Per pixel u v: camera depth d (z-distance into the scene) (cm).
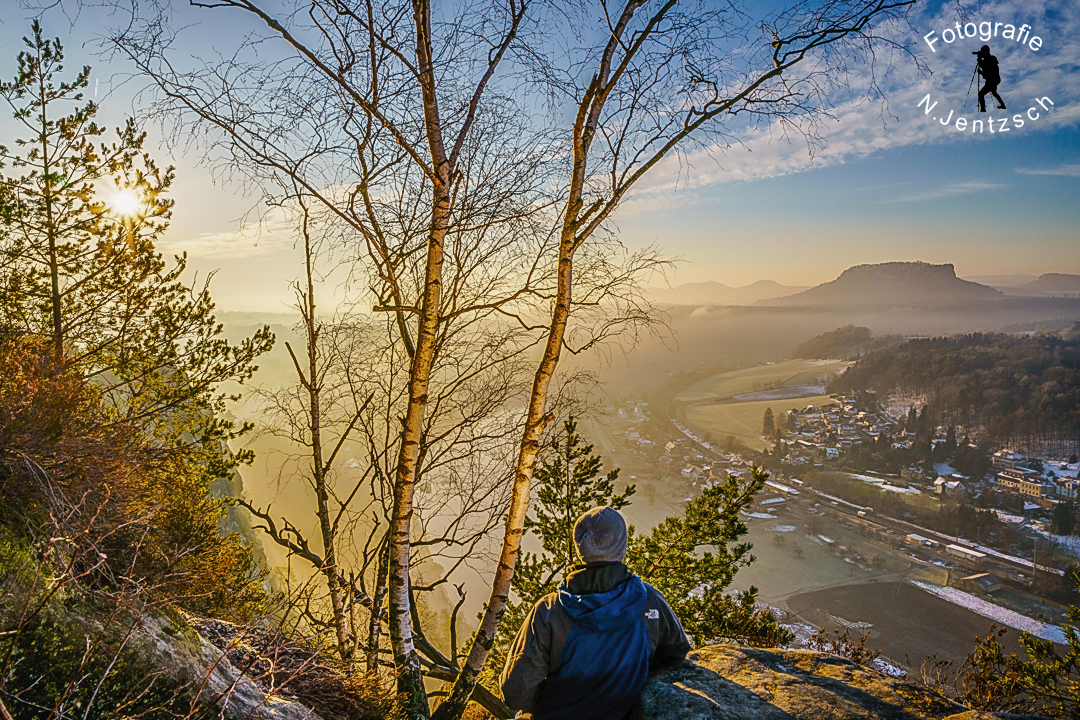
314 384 549
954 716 220
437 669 572
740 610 843
